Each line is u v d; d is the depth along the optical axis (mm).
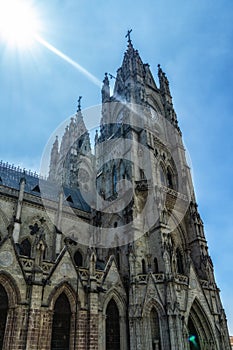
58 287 36000
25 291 33531
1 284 33156
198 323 43312
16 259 34719
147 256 45281
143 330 37812
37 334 31609
